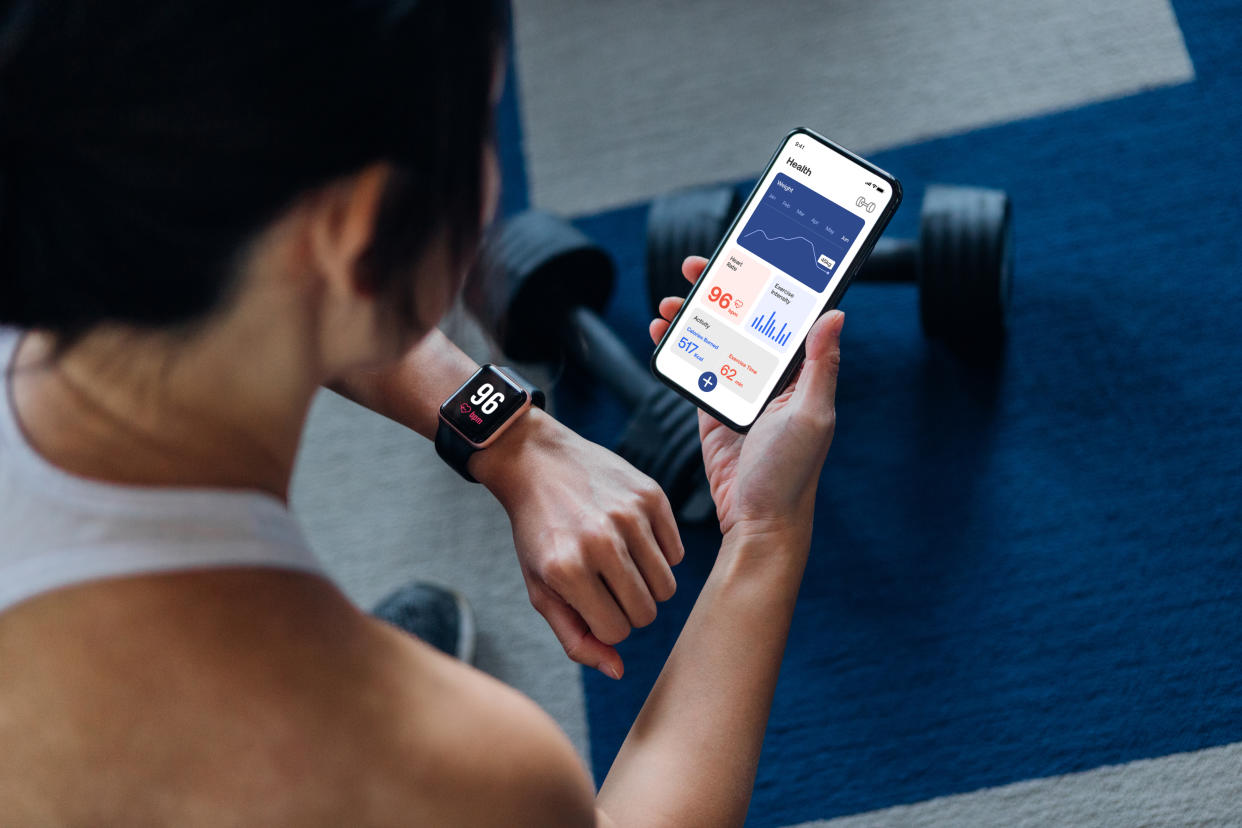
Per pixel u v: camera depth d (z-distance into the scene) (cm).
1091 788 123
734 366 84
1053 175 152
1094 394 141
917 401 146
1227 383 138
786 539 63
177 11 30
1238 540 130
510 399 70
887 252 141
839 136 161
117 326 36
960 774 126
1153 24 155
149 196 32
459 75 35
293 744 37
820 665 135
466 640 139
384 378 73
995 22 161
